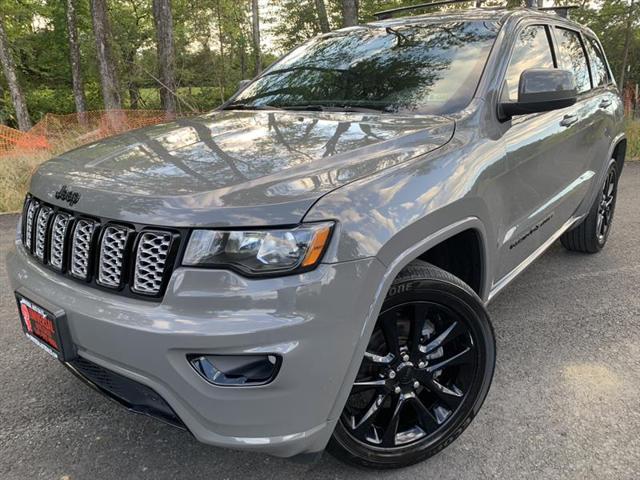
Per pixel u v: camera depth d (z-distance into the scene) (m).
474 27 2.98
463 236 2.33
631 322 3.34
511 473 2.12
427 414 2.13
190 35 21.34
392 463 2.08
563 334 3.20
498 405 2.54
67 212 1.95
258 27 24.81
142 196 1.72
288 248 1.60
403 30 3.22
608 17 21.77
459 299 2.06
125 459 2.25
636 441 2.28
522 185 2.67
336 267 1.64
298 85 3.13
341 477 2.12
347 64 3.10
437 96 2.58
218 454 2.28
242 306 1.57
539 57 3.18
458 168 2.14
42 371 2.90
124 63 20.38
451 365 2.15
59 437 2.38
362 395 2.13
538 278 4.05
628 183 7.32
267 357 1.59
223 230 1.60
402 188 1.89
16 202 6.61
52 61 28.89
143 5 26.73
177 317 1.59
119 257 1.74
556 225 3.41
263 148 2.05
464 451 2.25
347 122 2.39
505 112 2.53
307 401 1.67
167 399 1.64
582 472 2.12
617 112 4.25
